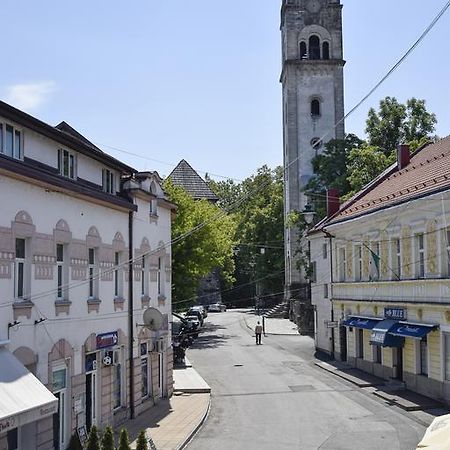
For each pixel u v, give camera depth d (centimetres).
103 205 2188
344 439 2120
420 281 2809
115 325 2291
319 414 2533
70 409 1891
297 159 6519
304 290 6794
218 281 9125
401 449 1980
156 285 2772
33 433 1628
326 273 4303
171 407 2672
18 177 1611
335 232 4028
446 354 2631
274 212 8069
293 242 6762
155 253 2764
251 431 2267
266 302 8275
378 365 3362
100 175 2284
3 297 1546
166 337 2908
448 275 2625
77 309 1964
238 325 6769
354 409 2612
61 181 1811
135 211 2494
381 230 3266
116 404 2364
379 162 5031
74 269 1950
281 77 7244
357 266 3694
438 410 2527
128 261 2402
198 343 5206
